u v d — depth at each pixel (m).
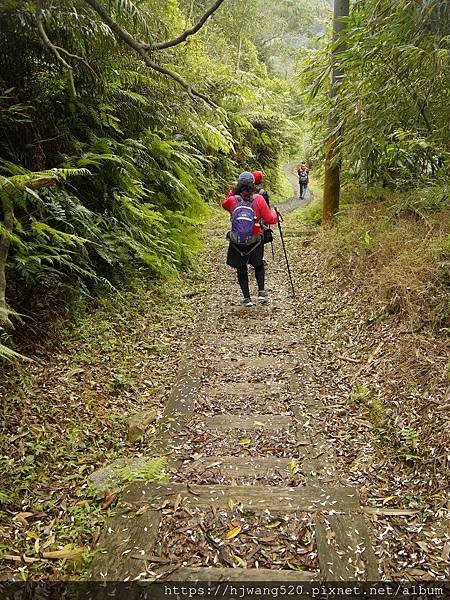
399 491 2.88
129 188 6.09
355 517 2.67
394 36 5.06
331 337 5.09
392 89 5.50
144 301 5.75
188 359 4.71
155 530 2.59
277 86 19.19
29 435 3.21
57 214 4.67
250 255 6.04
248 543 2.50
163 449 3.35
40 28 3.48
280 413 3.79
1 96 4.38
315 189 20.78
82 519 2.67
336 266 6.90
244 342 5.13
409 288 4.71
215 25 17.75
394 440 3.29
